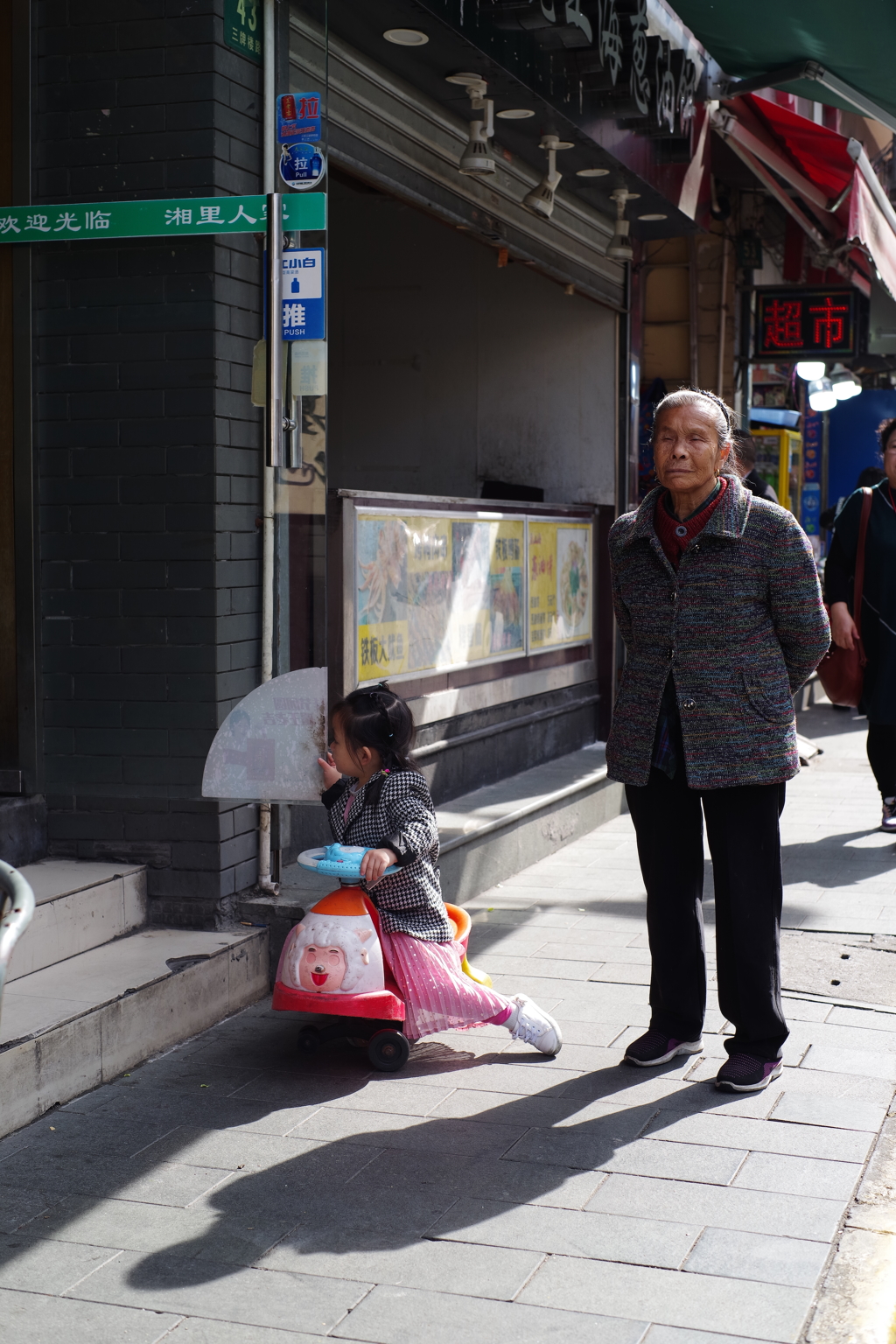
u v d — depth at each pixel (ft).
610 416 28.68
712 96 25.22
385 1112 11.99
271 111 15.17
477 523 22.53
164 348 14.90
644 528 12.46
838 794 27.14
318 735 14.84
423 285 29.81
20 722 15.60
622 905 19.27
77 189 15.06
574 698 27.96
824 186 31.17
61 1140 11.40
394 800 13.34
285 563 15.34
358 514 18.33
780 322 37.70
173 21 14.61
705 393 12.44
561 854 22.85
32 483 15.31
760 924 12.35
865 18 20.18
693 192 27.45
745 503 12.24
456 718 22.25
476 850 19.72
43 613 15.49
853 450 57.57
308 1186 10.53
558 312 28.86
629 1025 14.20
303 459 14.99
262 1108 12.10
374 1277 9.17
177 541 15.01
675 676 12.32
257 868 15.92
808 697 40.47
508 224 22.67
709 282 37.42
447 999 12.92
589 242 26.50
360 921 12.97
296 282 14.65
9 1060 11.44
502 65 17.99
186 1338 8.48
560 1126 11.63
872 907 18.52
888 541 22.04
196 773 15.17
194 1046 13.67
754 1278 9.07
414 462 30.35
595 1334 8.43
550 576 26.21
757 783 12.12
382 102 18.21
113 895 14.83
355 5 15.76
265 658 15.57
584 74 20.47
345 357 30.58
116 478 15.15
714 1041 13.73
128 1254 9.52
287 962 13.02
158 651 15.16
